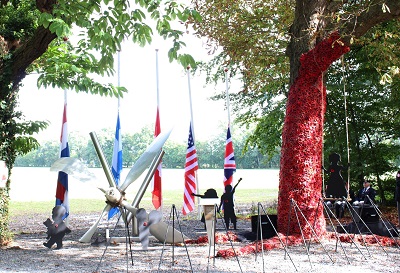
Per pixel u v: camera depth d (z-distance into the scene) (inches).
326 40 472.7
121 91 502.0
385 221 531.5
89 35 434.9
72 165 405.4
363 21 470.6
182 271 345.1
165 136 429.1
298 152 480.4
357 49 828.6
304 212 472.7
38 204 1137.4
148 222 365.4
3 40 478.9
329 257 393.4
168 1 424.2
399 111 895.7
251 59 734.5
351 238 448.5
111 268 356.5
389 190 964.0
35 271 345.1
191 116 727.1
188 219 769.6
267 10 729.6
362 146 940.0
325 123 925.2
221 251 400.8
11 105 485.1
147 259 392.5
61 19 427.5
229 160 735.1
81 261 386.0
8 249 446.9
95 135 438.9
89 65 506.9
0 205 470.9
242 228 613.6
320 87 493.4
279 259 390.6
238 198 1311.5
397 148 911.0
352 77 884.6
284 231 479.2
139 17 429.4
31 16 498.6
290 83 502.0
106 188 397.4
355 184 930.7
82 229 629.0
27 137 494.3
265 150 1009.5
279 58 735.1
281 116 919.7
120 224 691.4
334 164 511.2
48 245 446.0
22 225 700.7
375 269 357.7
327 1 508.1
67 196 576.1
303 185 476.1
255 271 346.3
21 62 479.8
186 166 713.6
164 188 1817.2
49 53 524.7
